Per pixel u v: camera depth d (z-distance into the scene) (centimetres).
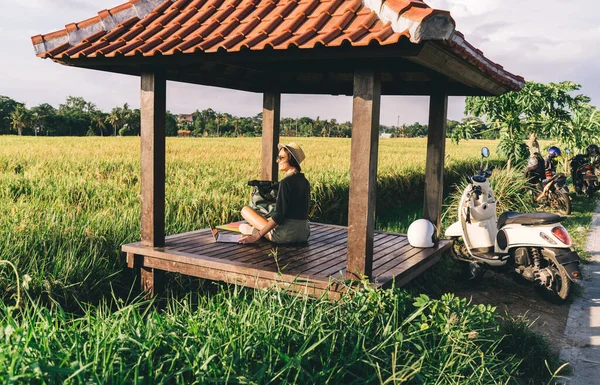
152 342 273
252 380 251
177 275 537
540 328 489
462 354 314
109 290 522
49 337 270
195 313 335
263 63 557
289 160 531
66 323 307
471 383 307
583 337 466
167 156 1667
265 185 582
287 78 702
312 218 902
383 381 288
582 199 1333
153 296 505
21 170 1212
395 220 1000
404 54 345
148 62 444
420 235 567
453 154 2378
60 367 231
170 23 476
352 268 410
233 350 269
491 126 1338
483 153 602
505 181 1057
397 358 299
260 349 284
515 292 603
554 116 1323
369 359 288
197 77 597
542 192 1125
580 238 872
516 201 1041
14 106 11212
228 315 312
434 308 348
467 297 584
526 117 1325
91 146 2258
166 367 266
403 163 1527
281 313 323
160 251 493
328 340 304
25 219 584
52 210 646
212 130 10506
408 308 374
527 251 562
